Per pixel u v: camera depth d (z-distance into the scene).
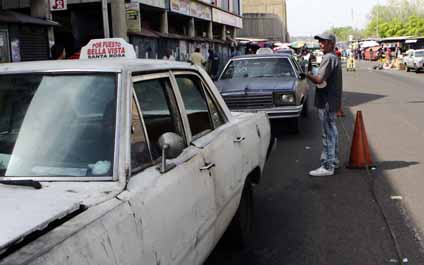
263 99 10.38
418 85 25.39
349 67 42.62
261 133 5.31
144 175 2.84
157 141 3.18
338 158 8.55
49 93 3.04
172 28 30.81
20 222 2.10
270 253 4.74
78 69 3.12
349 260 4.55
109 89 3.00
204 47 34.56
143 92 3.21
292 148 9.68
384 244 4.88
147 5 23.42
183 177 3.15
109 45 7.82
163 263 2.77
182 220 3.04
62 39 22.23
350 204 6.12
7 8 18.38
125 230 2.41
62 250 2.00
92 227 2.22
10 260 1.87
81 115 2.93
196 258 3.29
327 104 7.31
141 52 22.62
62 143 2.84
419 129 11.52
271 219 5.68
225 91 10.51
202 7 33.81
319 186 6.96
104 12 11.02
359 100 18.55
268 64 11.77
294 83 10.70
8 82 3.14
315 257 4.63
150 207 2.67
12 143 2.89
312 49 59.41
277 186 7.05
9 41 13.79
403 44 70.94
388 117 13.69
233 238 4.72
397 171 7.59
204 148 3.68
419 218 5.55
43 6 15.62
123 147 2.77
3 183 2.62
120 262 2.32
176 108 3.59
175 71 3.80
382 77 32.81
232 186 4.13
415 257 4.57
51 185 2.62
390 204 6.06
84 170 2.71
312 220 5.62
